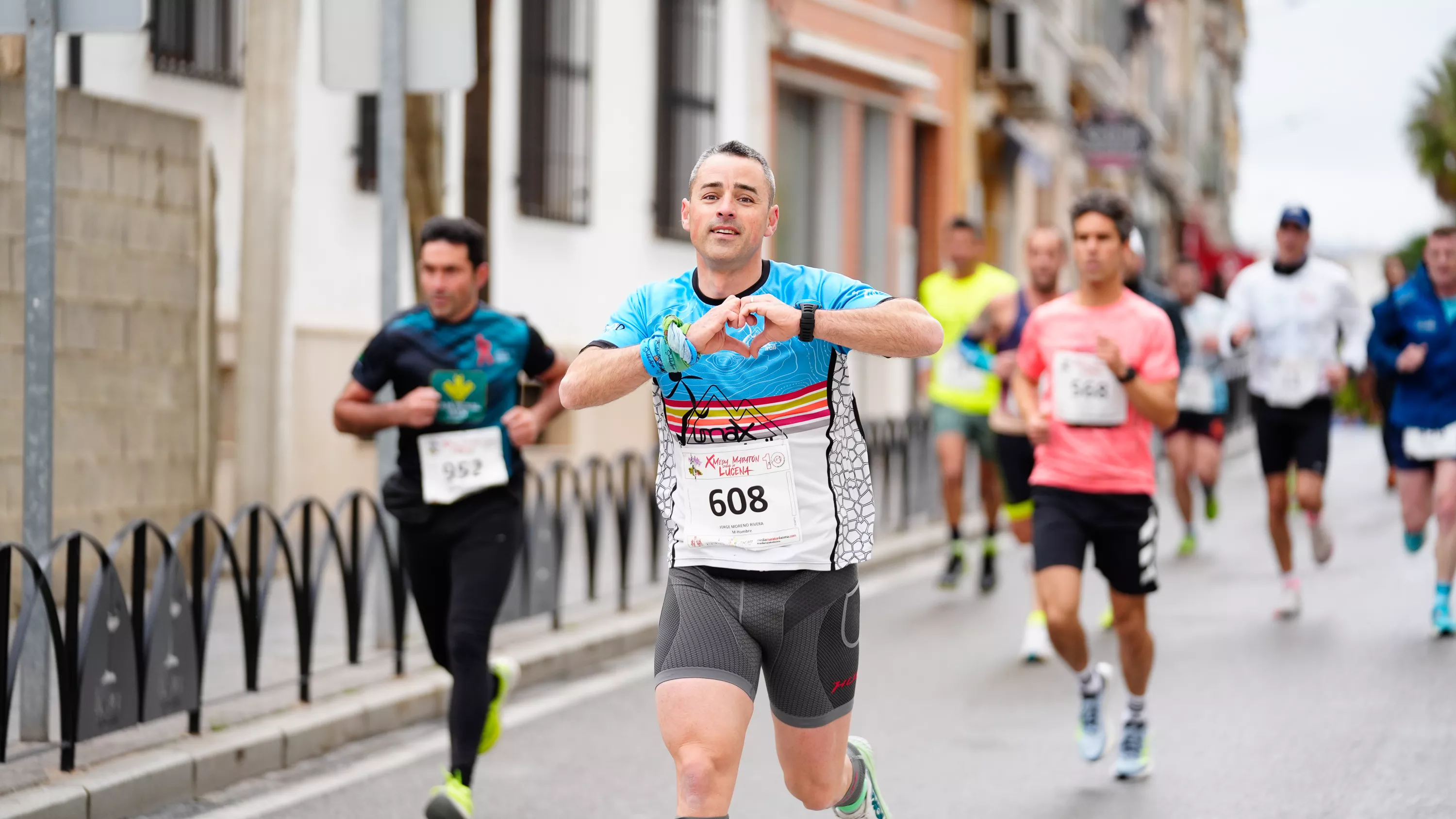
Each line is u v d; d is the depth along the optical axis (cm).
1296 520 3069
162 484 2066
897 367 4706
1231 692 1573
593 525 2020
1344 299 2011
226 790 1259
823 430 806
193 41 2466
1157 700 1544
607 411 3425
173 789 1213
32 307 1254
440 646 1227
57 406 1902
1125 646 1272
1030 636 1769
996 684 1652
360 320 2777
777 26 4075
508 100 3122
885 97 4694
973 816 1171
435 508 1168
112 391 1981
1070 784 1259
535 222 3219
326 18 1656
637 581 2261
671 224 3672
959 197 5194
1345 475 4044
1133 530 1257
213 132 2484
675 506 825
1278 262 2033
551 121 3262
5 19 1253
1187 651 1784
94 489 1953
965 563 2289
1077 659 1277
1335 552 2608
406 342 1180
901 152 4809
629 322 829
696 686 779
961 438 2230
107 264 1977
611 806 1216
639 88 3547
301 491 2633
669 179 3666
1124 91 7788
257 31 2170
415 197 1906
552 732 1468
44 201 1251
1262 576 2353
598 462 2000
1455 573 1866
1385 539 2753
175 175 2084
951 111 5122
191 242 2108
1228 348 2052
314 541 2508
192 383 2112
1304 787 1227
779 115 4250
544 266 3253
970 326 1911
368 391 1188
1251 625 1942
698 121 3744
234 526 1394
